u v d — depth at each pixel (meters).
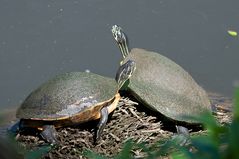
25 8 21.36
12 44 19.75
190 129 8.30
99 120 7.95
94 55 19.16
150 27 20.39
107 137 7.86
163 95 8.45
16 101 16.28
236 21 20.25
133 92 8.39
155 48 19.19
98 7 21.39
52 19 20.83
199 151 1.78
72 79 8.02
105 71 18.27
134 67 8.41
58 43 19.72
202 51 18.83
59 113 7.62
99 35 20.11
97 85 8.02
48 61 18.92
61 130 7.87
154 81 8.68
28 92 17.05
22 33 20.31
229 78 16.73
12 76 18.05
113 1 21.64
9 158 2.28
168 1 21.61
